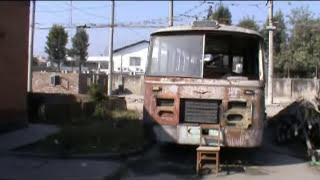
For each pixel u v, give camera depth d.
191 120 13.02
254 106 12.95
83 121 20.44
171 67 13.40
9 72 16.62
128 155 13.85
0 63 16.19
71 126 17.72
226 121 12.87
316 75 53.62
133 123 20.20
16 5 16.83
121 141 15.02
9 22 16.55
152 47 13.69
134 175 11.84
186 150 15.14
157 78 13.28
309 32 57.34
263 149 16.08
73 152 13.53
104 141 15.11
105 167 11.94
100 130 16.69
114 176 11.24
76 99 24.36
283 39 62.41
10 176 10.48
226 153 15.18
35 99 20.73
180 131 13.01
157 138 13.18
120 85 59.34
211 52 13.74
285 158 14.73
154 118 13.22
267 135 18.42
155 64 13.53
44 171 11.16
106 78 53.19
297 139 16.78
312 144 16.03
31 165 11.83
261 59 13.50
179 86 13.07
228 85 12.93
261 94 13.10
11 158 12.68
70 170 11.40
